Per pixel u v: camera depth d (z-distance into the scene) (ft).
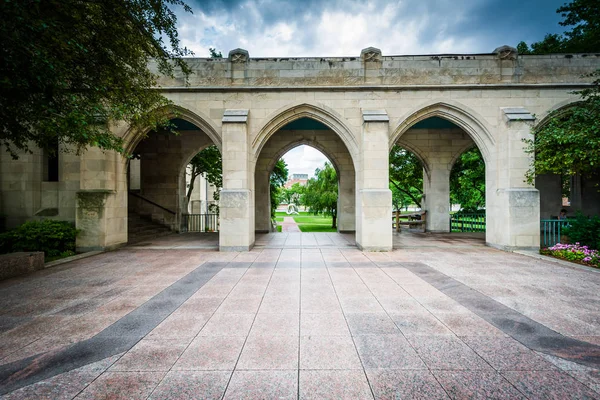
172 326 12.42
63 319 13.21
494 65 32.63
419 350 10.36
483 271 21.97
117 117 20.08
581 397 7.87
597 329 12.05
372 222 30.91
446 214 49.78
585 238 28.02
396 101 32.65
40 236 29.14
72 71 18.02
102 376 8.86
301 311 14.07
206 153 60.95
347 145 33.76
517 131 30.48
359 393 8.04
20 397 7.86
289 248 32.83
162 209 50.67
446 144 49.67
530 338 11.25
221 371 9.09
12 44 13.03
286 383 8.47
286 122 33.99
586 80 31.96
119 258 27.50
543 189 48.29
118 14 18.83
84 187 31.76
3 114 15.92
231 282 19.19
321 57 33.12
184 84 32.76
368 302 15.28
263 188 50.34
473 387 8.29
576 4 38.47
